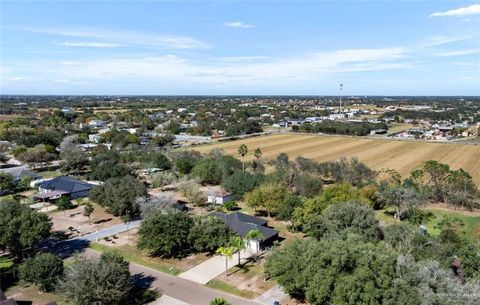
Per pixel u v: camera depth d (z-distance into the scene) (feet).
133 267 208.85
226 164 390.01
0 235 208.64
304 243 174.91
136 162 451.94
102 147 519.60
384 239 204.74
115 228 270.67
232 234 223.92
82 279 160.97
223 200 327.67
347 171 368.68
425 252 183.62
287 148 609.01
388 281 142.61
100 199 299.17
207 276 196.75
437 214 289.74
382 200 299.58
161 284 189.26
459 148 580.71
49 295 179.11
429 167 328.08
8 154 543.39
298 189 320.70
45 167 478.59
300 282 158.20
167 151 493.36
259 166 410.93
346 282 145.28
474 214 290.35
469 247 184.75
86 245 240.32
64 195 337.52
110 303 163.53
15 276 196.54
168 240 211.41
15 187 377.09
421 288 140.97
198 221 231.71
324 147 614.75
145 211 259.60
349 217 213.05
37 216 224.94
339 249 155.84
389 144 634.43
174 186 381.60
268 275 193.47
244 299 174.09
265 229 237.45
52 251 230.68
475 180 395.55
